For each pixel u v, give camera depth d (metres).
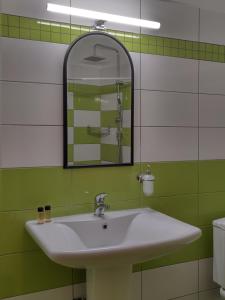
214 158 2.20
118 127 1.88
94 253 1.25
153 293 2.04
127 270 1.58
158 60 1.98
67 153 1.75
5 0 1.60
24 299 1.71
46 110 1.71
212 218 2.20
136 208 1.95
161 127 2.01
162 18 1.98
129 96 1.90
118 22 1.86
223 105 2.21
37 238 1.46
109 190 1.88
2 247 1.65
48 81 1.71
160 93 2.00
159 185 2.01
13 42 1.63
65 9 1.73
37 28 1.67
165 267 2.07
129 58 1.88
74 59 1.75
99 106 1.83
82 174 1.81
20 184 1.67
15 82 1.64
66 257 1.23
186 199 2.10
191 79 2.09
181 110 2.06
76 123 1.77
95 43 1.80
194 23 2.08
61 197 1.76
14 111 1.64
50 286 1.76
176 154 2.06
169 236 1.46
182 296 2.13
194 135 2.12
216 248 2.11
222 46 2.19
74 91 1.76
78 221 1.68
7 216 1.65
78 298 1.83
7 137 1.63
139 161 1.95
